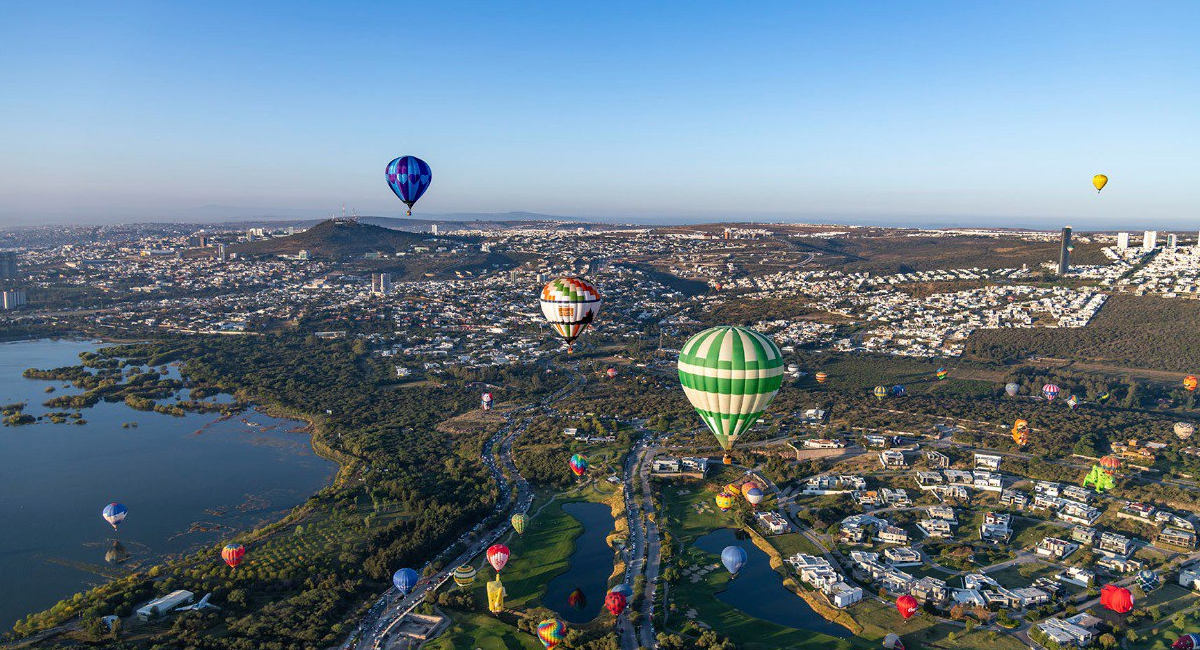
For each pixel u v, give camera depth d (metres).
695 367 126.94
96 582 140.00
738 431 131.38
